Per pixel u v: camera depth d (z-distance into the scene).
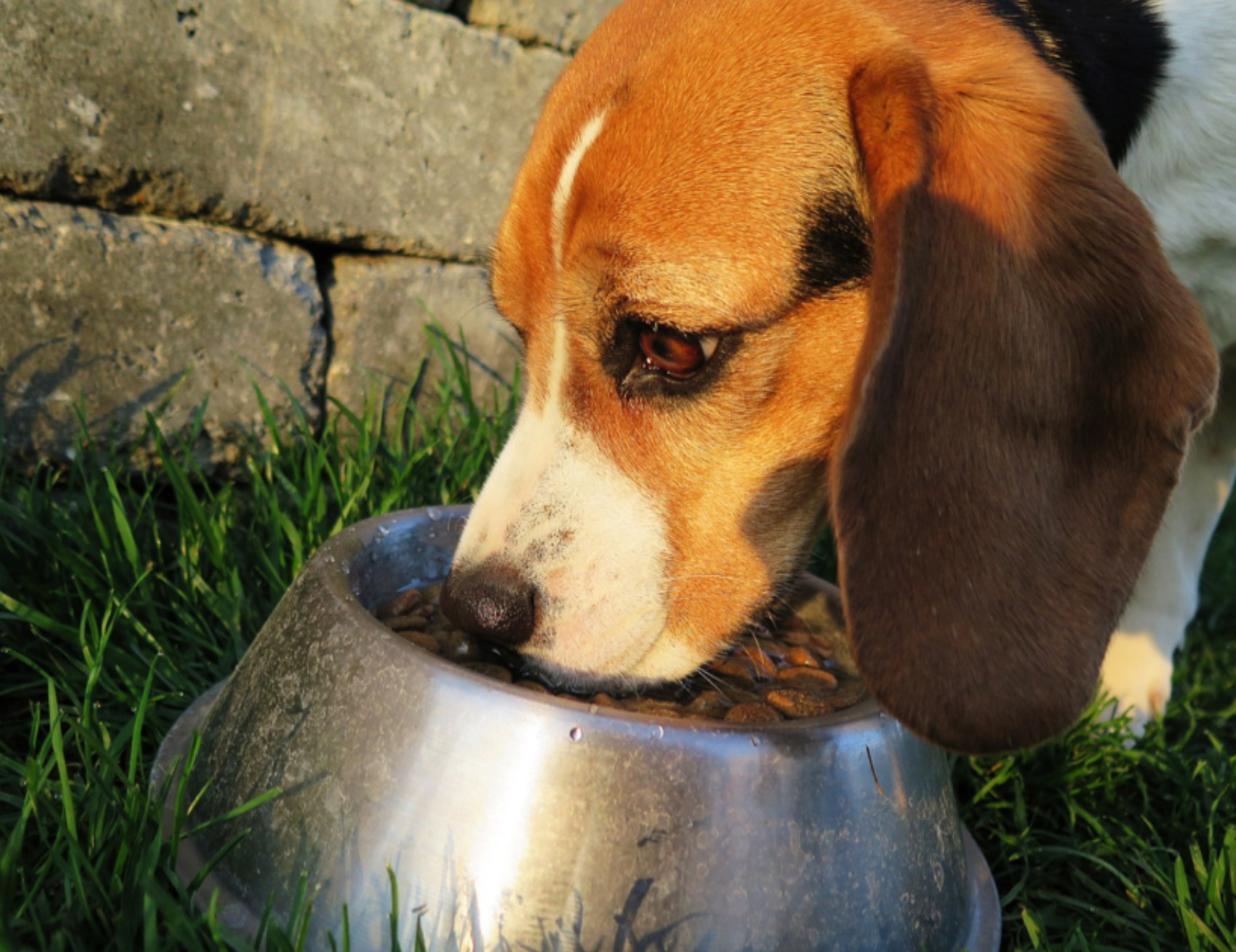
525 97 0.83
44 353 0.74
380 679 0.58
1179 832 0.68
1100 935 0.64
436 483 0.78
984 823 0.68
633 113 0.61
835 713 0.60
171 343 0.77
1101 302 0.59
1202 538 0.75
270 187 0.78
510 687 0.57
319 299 0.80
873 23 0.61
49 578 0.69
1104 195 0.60
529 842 0.56
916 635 0.58
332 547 0.63
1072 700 0.58
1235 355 0.73
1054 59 0.66
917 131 0.59
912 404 0.58
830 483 0.59
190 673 0.68
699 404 0.62
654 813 0.56
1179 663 0.82
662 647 0.63
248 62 0.76
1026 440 0.59
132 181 0.76
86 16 0.73
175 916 0.55
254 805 0.58
